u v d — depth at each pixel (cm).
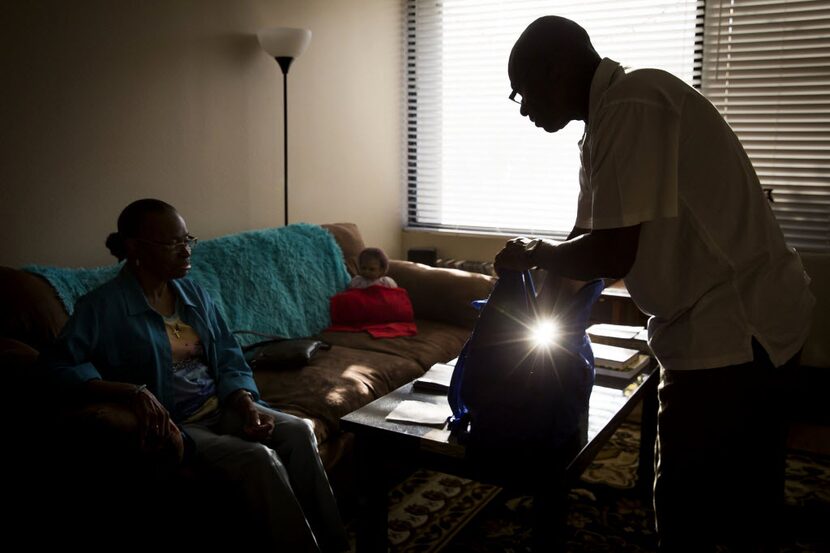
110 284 178
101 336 172
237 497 168
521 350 139
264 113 321
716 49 334
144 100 266
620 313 304
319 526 182
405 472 246
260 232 285
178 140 281
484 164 396
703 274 134
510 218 394
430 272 319
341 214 374
